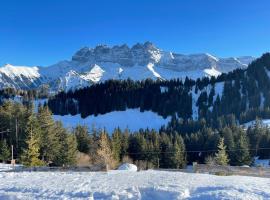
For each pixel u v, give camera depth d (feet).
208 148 337.11
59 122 299.38
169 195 48.96
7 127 283.38
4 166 146.51
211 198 45.34
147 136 351.67
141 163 284.41
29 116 260.62
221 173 88.53
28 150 205.67
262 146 338.95
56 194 51.08
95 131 317.42
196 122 487.20
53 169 96.37
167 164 303.27
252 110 542.16
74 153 250.57
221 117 506.89
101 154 216.33
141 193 50.72
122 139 311.06
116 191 50.72
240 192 47.96
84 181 60.90
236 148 295.07
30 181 62.34
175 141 315.17
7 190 55.06
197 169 92.68
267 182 59.31
